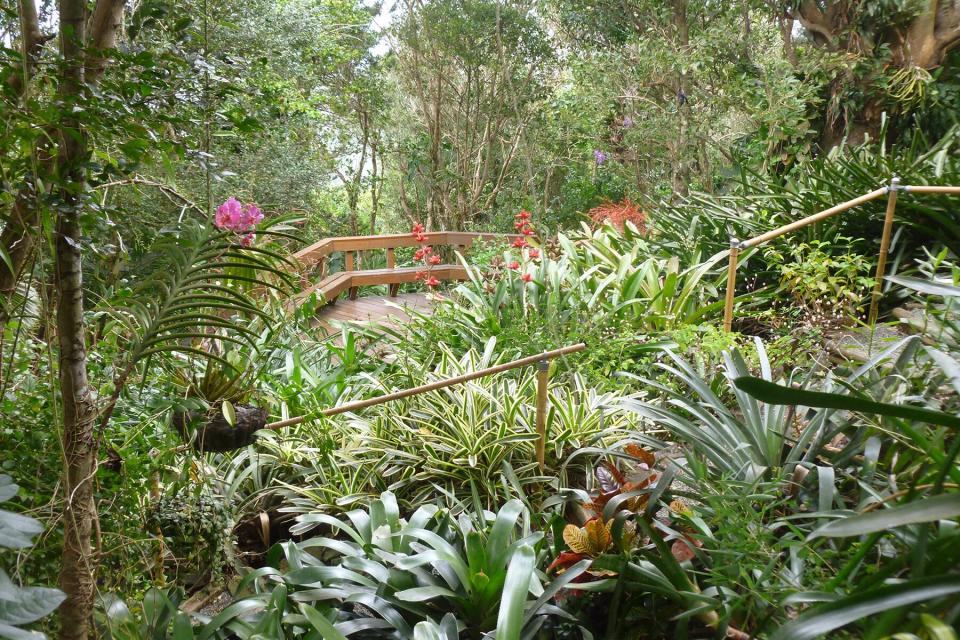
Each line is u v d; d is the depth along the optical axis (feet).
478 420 9.49
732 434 7.09
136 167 4.88
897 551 4.91
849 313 11.03
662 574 5.73
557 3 31.42
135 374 6.68
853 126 22.33
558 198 37.81
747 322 13.33
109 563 6.09
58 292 4.69
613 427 9.29
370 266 30.37
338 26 33.60
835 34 21.77
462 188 38.63
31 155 4.35
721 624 5.16
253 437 7.70
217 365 6.89
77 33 4.39
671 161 26.91
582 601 6.12
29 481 5.23
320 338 13.50
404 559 6.02
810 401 3.57
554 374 11.30
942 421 3.58
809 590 4.66
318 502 8.62
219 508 7.22
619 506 6.33
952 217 13.15
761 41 24.66
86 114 4.21
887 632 3.65
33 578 5.20
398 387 10.67
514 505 6.40
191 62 4.90
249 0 19.83
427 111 38.50
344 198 42.96
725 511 5.31
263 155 25.98
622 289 13.51
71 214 4.49
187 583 7.41
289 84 25.46
